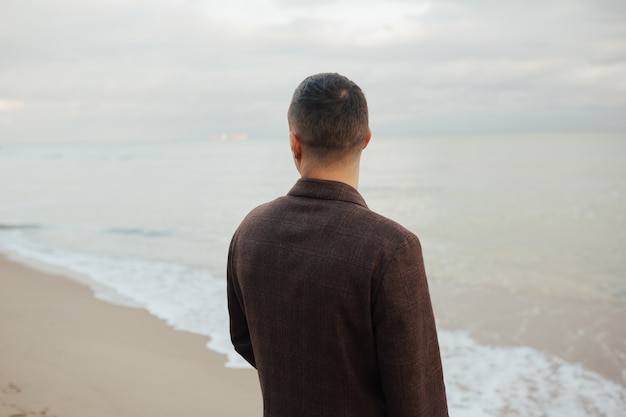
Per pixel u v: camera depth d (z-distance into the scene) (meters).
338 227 0.97
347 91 1.03
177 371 4.17
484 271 9.01
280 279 1.02
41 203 21.89
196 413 3.48
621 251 11.04
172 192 27.84
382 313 0.92
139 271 8.17
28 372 4.00
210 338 5.00
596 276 8.57
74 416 3.30
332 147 1.02
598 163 46.53
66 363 4.25
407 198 23.45
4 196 25.56
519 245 11.95
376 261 0.91
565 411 3.69
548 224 15.52
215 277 7.72
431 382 0.98
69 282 7.34
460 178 34.09
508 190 26.41
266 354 1.08
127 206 20.73
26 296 6.52
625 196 22.69
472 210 19.08
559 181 30.64
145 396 3.69
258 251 1.06
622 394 3.94
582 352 4.84
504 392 4.00
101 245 11.01
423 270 0.96
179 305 6.17
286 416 1.06
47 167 60.16
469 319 6.00
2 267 8.37
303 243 1.00
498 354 4.80
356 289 0.92
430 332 0.98
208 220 16.16
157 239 12.01
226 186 31.89
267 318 1.06
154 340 4.93
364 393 1.01
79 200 23.31
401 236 0.93
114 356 4.46
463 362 4.61
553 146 93.75
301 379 1.02
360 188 28.12
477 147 98.62
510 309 6.44
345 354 0.97
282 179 37.62
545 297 7.08
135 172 48.25
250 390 3.84
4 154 125.94
